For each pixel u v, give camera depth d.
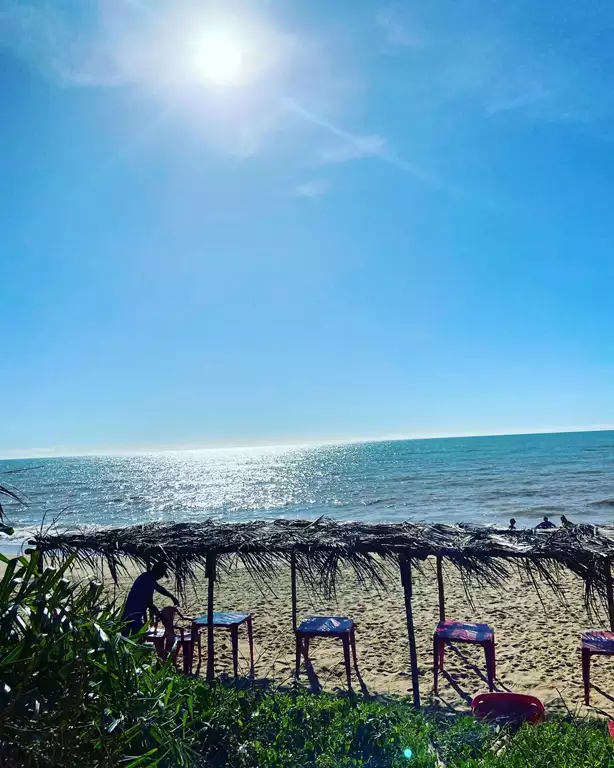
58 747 2.70
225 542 7.18
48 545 7.52
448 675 7.82
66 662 2.94
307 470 86.38
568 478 49.12
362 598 12.28
